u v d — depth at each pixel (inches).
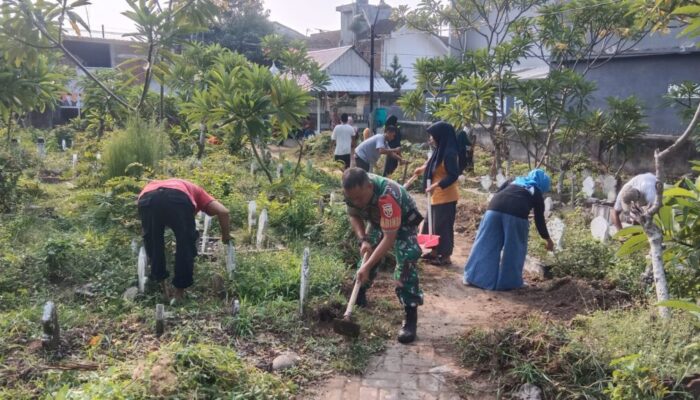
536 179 248.4
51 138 654.5
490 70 455.8
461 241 339.9
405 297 194.5
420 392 163.2
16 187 338.3
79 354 165.6
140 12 435.8
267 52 784.3
